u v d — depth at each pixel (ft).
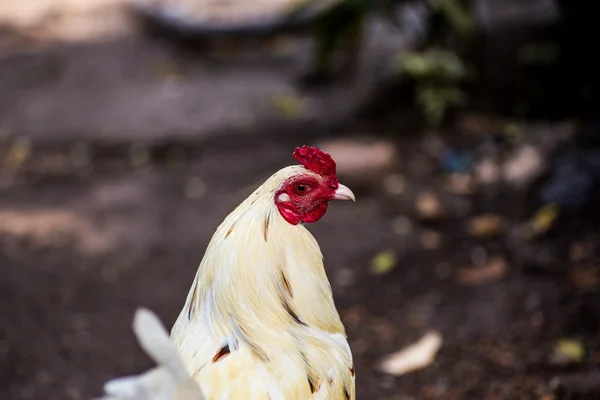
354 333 16.69
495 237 19.79
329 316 8.97
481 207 21.42
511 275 18.07
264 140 27.32
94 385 15.37
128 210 23.04
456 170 23.62
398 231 20.86
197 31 36.29
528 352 15.30
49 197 24.16
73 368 15.93
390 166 23.77
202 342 8.53
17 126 29.45
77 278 19.47
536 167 22.39
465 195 22.17
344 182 22.91
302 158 8.84
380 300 17.88
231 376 8.11
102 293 18.83
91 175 25.77
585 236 19.06
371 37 34.76
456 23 25.59
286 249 8.63
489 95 28.02
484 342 15.81
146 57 36.63
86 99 31.96
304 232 8.87
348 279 18.83
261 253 8.52
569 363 14.67
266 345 8.39
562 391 13.84
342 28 27.55
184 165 26.07
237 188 24.02
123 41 38.63
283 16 35.37
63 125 29.40
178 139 27.63
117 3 42.45
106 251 20.77
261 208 8.66
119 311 18.03
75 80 34.27
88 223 22.33
